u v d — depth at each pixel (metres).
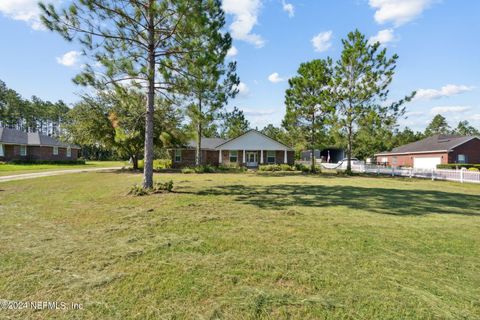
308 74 20.14
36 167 22.94
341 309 2.40
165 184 9.38
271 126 57.12
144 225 5.02
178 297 2.58
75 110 20.05
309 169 23.03
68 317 2.27
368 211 6.54
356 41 18.30
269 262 3.38
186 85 8.91
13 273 3.03
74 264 3.28
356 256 3.61
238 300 2.53
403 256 3.63
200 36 8.22
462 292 2.71
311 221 5.45
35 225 4.97
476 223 5.43
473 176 14.61
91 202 7.23
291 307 2.43
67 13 7.29
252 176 17.61
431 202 7.98
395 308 2.42
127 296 2.59
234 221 5.38
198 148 21.81
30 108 58.25
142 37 8.60
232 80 17.55
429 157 27.34
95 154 50.38
